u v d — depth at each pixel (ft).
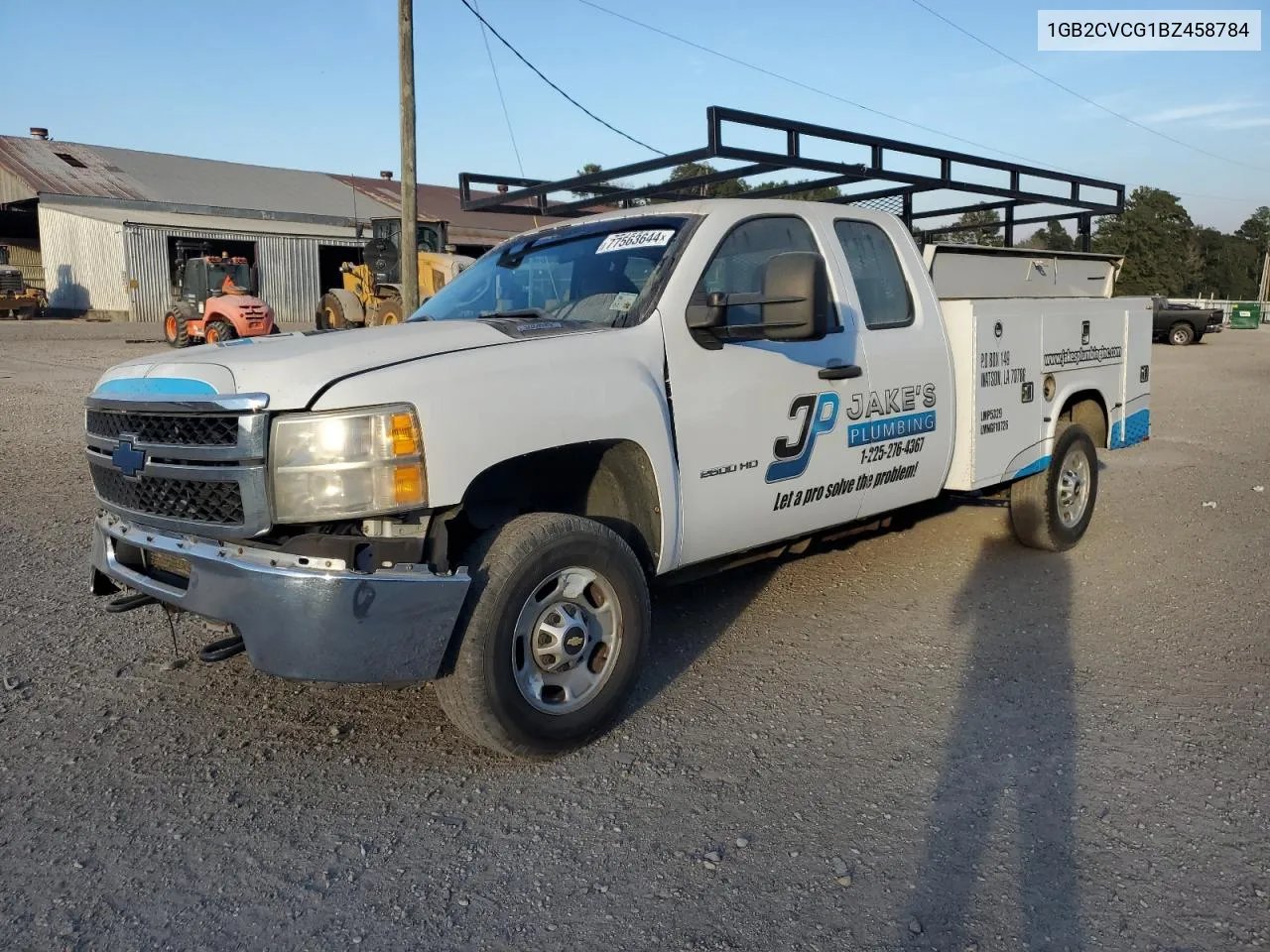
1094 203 24.70
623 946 8.91
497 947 8.91
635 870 10.06
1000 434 18.92
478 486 13.46
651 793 11.55
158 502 11.87
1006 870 10.03
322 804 11.28
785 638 16.52
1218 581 19.69
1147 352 24.14
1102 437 22.82
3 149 135.85
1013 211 26.71
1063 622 17.34
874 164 18.15
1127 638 16.56
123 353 69.92
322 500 10.70
